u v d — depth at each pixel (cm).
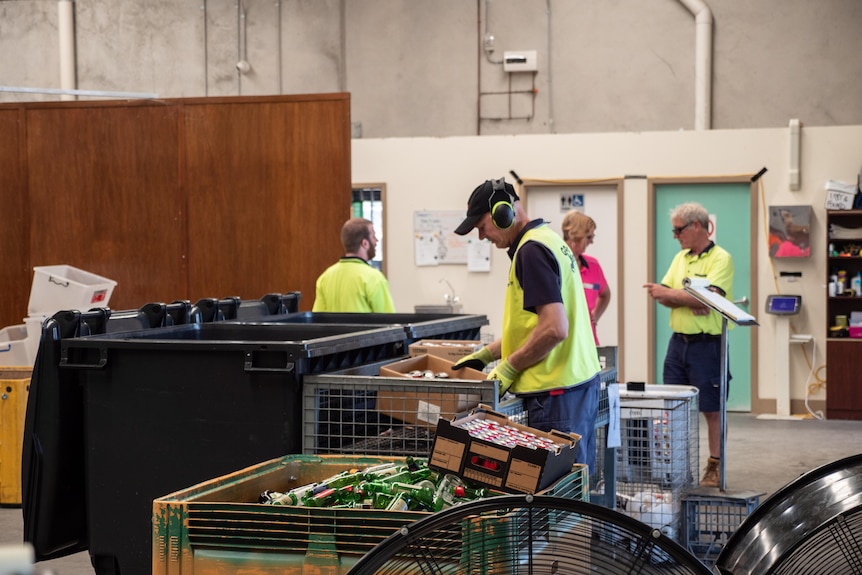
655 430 463
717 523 459
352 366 366
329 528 236
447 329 459
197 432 320
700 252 613
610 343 994
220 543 241
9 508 580
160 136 735
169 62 1173
